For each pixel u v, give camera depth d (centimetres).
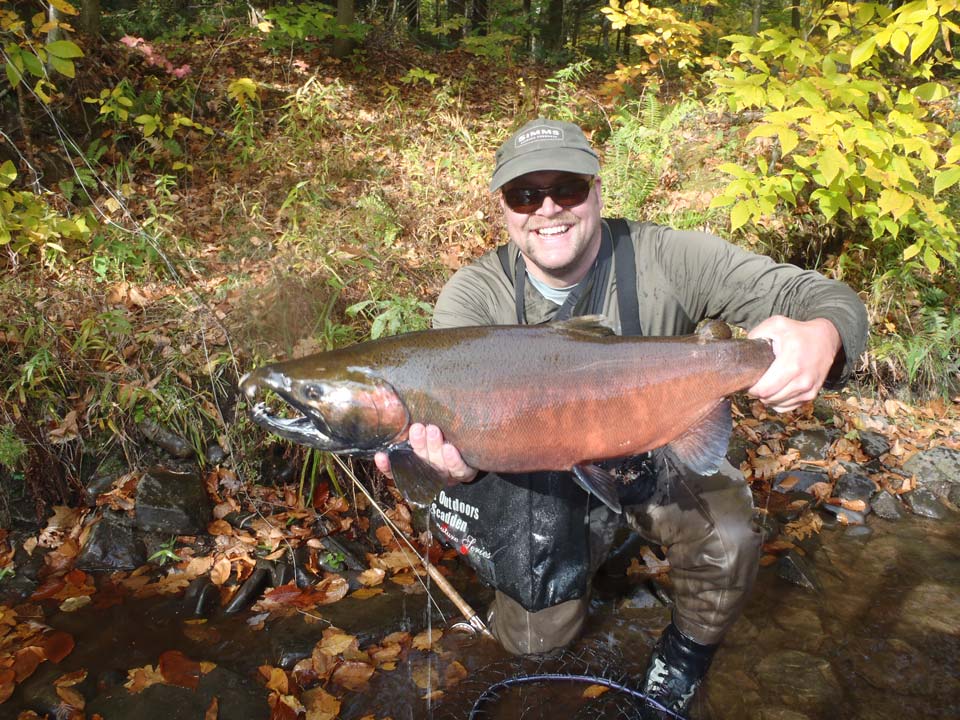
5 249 489
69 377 409
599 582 357
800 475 450
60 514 379
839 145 450
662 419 206
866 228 602
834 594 347
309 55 1162
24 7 697
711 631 271
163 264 505
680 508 265
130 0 1294
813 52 449
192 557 360
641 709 272
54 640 304
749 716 273
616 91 802
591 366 204
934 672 296
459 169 700
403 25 1584
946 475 455
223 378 429
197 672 290
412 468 212
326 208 635
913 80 831
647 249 267
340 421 204
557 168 238
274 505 396
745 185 438
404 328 428
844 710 276
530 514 268
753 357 198
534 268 269
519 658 301
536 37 1995
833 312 211
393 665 298
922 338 552
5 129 607
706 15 1723
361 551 377
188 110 789
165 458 404
